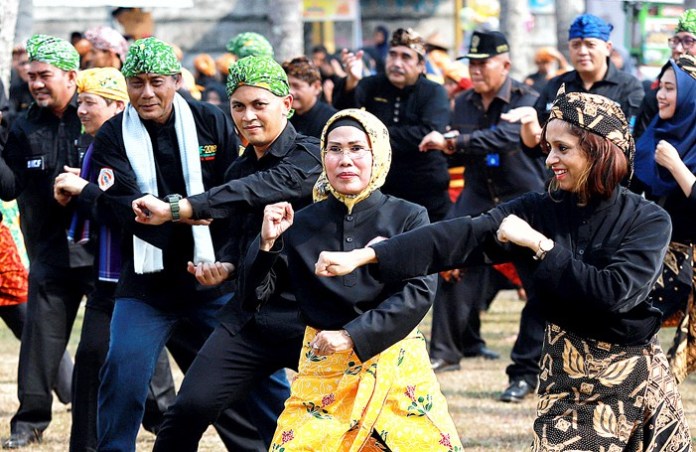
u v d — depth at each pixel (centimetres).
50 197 1277
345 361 837
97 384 1155
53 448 1311
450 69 2275
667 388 817
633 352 804
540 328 1510
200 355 970
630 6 3259
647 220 790
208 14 4028
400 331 812
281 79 1001
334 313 855
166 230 1042
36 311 1305
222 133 1077
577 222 798
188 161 1060
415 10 4231
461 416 1427
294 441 831
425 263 791
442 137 1588
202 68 2556
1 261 1412
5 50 1720
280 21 3175
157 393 1302
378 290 843
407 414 841
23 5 2662
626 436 804
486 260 801
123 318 1060
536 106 1580
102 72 1230
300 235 873
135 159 1058
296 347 964
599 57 1524
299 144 1010
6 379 1669
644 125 1320
